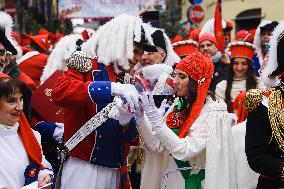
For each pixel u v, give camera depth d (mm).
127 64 4531
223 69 8289
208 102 4633
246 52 7355
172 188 4684
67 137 4520
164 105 4727
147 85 5332
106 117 4367
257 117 3865
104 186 4527
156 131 4363
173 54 6730
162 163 4879
